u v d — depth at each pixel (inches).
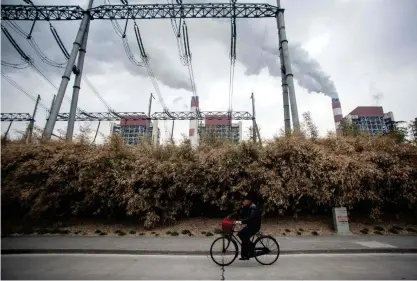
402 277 195.3
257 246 224.2
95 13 605.6
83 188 390.9
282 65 602.9
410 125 473.7
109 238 334.6
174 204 403.2
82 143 419.2
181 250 271.9
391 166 395.9
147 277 195.8
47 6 586.2
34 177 401.4
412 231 375.2
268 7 600.4
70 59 545.6
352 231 378.0
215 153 406.9
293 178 389.4
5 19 582.6
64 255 265.0
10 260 245.1
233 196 399.9
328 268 217.8
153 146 433.4
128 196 375.2
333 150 429.4
